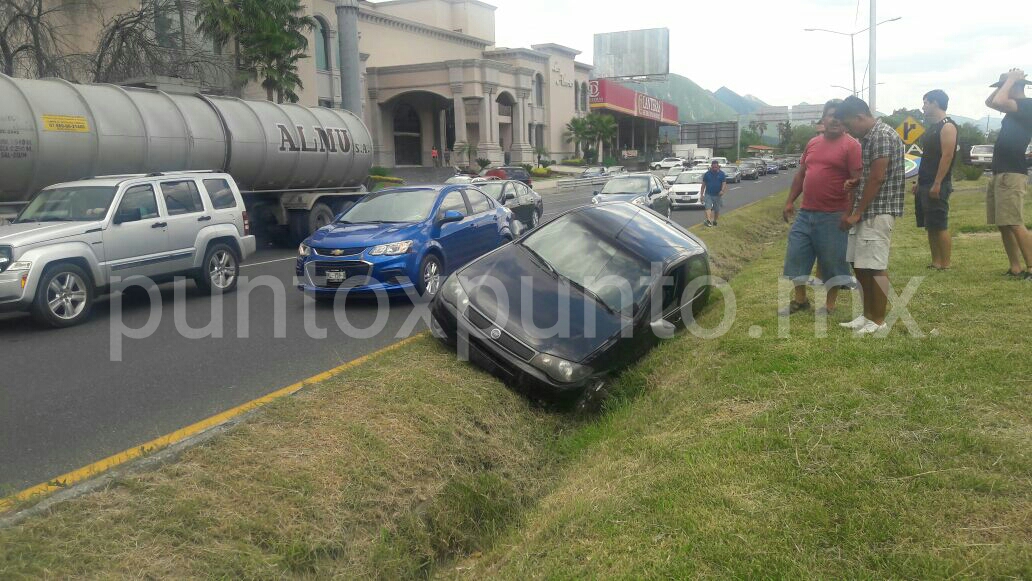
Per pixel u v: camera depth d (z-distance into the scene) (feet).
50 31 78.23
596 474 14.21
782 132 433.89
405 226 32.76
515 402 18.79
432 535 13.64
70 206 31.30
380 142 183.32
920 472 12.10
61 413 18.49
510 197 57.16
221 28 91.66
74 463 15.34
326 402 16.58
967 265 28.96
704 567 10.18
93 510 11.57
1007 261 29.37
